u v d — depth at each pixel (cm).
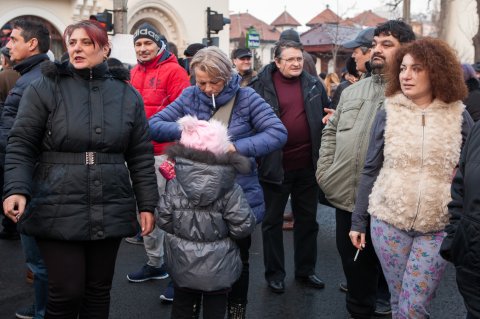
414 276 300
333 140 383
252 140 327
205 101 339
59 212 275
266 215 456
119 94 295
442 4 2741
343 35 3778
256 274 504
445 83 291
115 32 938
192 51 708
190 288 307
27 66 385
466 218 237
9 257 537
